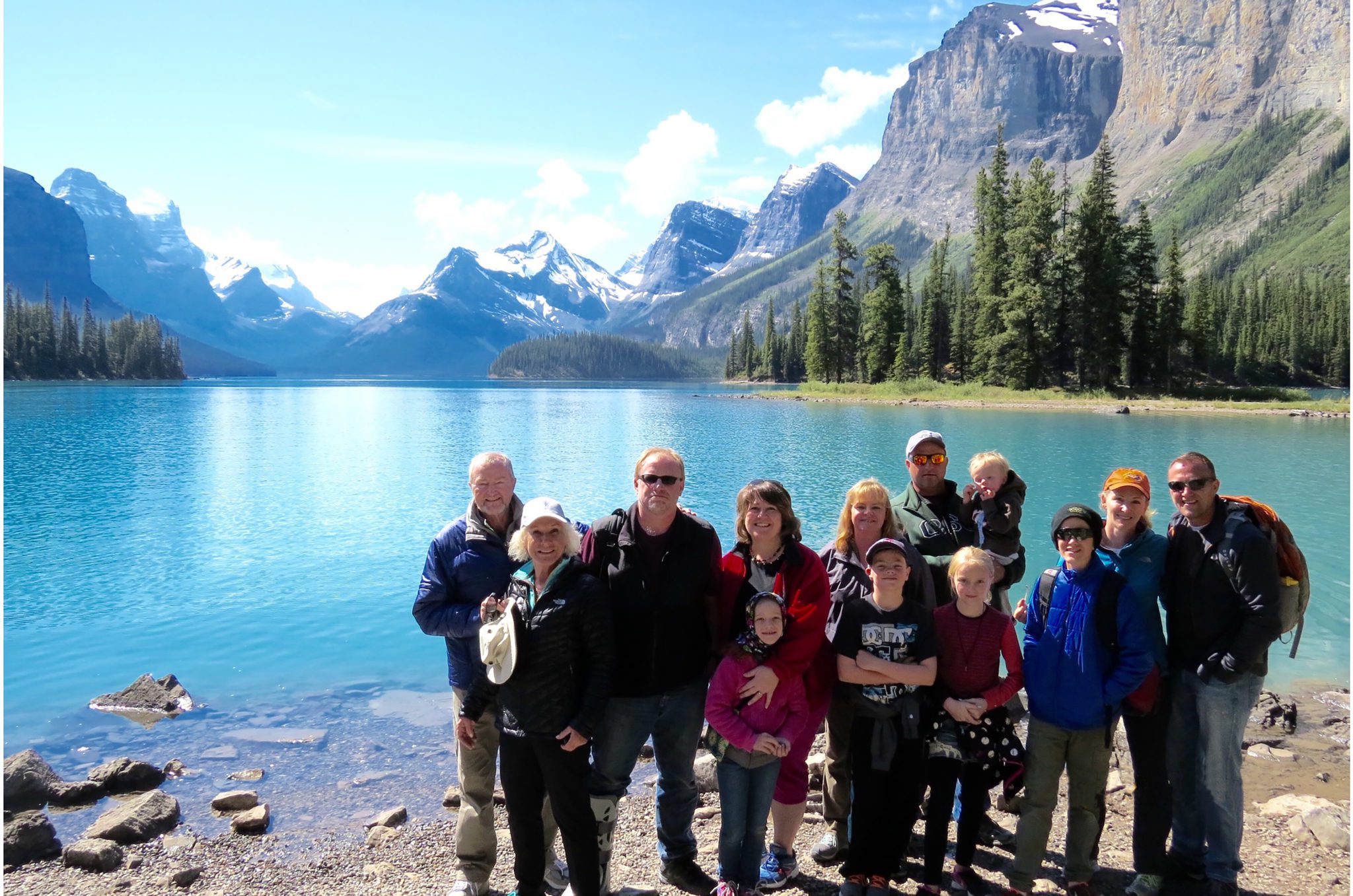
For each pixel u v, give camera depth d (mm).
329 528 18672
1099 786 4531
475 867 4621
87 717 8070
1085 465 28609
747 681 4344
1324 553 16062
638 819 5848
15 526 19016
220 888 4914
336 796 6363
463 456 34500
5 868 5145
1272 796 6145
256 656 9961
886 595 4461
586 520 20031
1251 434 40781
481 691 4344
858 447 35812
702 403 83312
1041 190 71688
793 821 4715
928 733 4488
